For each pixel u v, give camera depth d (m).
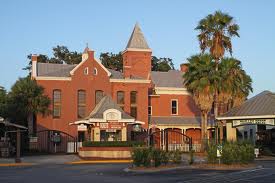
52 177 24.39
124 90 56.69
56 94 53.91
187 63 48.16
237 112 43.16
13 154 45.81
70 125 53.41
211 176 23.50
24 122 53.81
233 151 30.25
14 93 50.91
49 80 53.72
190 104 62.75
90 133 49.59
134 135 54.53
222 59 48.59
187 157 41.25
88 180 22.47
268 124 40.75
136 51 62.59
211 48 48.69
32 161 39.22
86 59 55.38
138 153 29.94
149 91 61.34
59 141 52.62
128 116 47.28
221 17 48.47
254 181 20.56
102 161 39.69
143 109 57.09
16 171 29.17
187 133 61.19
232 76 47.84
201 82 46.03
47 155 46.66
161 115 61.44
